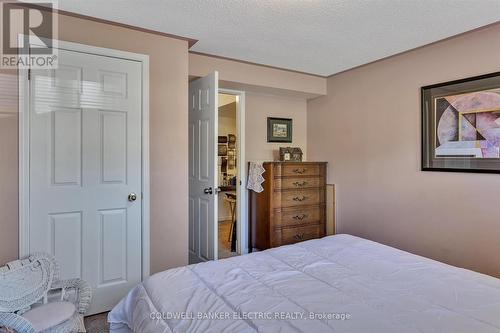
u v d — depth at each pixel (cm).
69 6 211
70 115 226
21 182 209
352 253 193
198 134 318
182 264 271
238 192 396
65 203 225
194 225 330
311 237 387
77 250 229
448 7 211
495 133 243
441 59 279
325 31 252
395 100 321
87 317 232
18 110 209
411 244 306
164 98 262
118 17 228
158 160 260
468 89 260
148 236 254
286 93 397
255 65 348
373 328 109
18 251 209
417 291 139
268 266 172
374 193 344
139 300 144
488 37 248
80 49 228
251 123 397
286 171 368
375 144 343
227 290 140
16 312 174
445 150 277
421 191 297
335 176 395
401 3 206
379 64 337
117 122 243
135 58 249
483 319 115
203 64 316
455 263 270
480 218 253
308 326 110
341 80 384
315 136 427
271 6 211
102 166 238
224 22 236
